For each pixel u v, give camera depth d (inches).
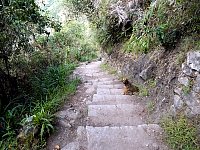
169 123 146.3
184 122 138.2
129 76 264.4
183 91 148.7
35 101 206.4
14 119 175.9
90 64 548.7
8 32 196.1
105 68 402.0
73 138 141.3
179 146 128.0
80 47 696.4
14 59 243.0
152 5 227.9
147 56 229.9
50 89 229.0
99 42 470.9
